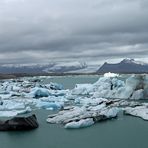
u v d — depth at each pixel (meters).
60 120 35.75
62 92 70.56
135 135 29.89
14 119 32.38
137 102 49.72
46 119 37.19
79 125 32.97
